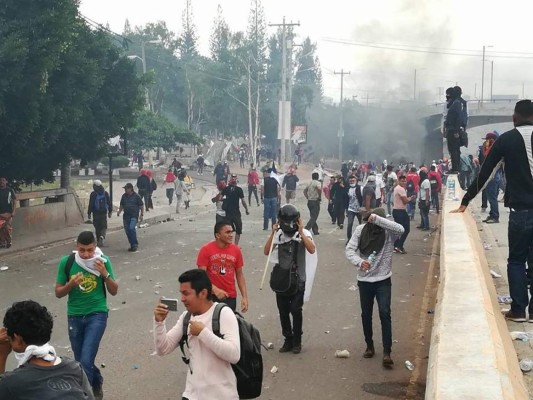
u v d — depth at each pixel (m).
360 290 8.73
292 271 8.98
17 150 19.00
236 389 4.90
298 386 7.84
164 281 14.07
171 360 8.87
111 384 7.96
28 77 17.28
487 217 16.92
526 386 5.41
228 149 81.62
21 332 3.95
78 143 22.41
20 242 19.50
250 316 11.12
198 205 36.16
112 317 11.12
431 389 4.29
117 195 39.91
